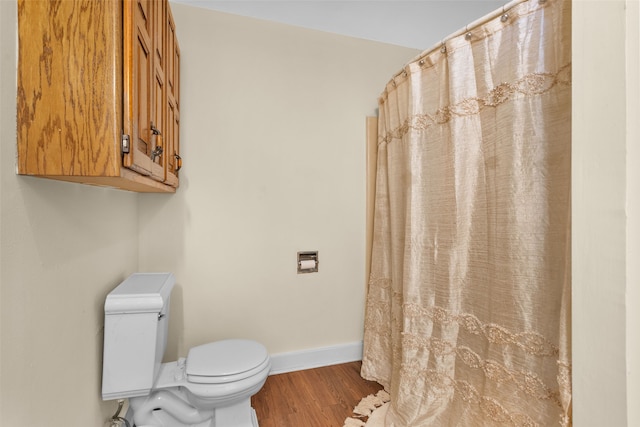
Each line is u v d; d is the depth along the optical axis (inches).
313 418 62.0
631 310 19.0
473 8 82.0
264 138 78.5
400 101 69.4
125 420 51.2
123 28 30.3
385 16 82.0
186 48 72.5
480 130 51.4
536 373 41.9
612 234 19.9
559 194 40.7
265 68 78.6
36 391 30.0
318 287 83.8
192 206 73.2
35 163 27.9
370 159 87.9
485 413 47.3
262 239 78.6
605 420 20.1
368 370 76.3
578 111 22.1
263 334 79.0
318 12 79.0
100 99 28.9
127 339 46.6
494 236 48.3
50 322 32.9
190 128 72.8
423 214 61.7
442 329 56.1
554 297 40.8
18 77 27.6
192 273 73.4
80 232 40.2
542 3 42.4
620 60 19.4
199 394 51.2
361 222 87.7
